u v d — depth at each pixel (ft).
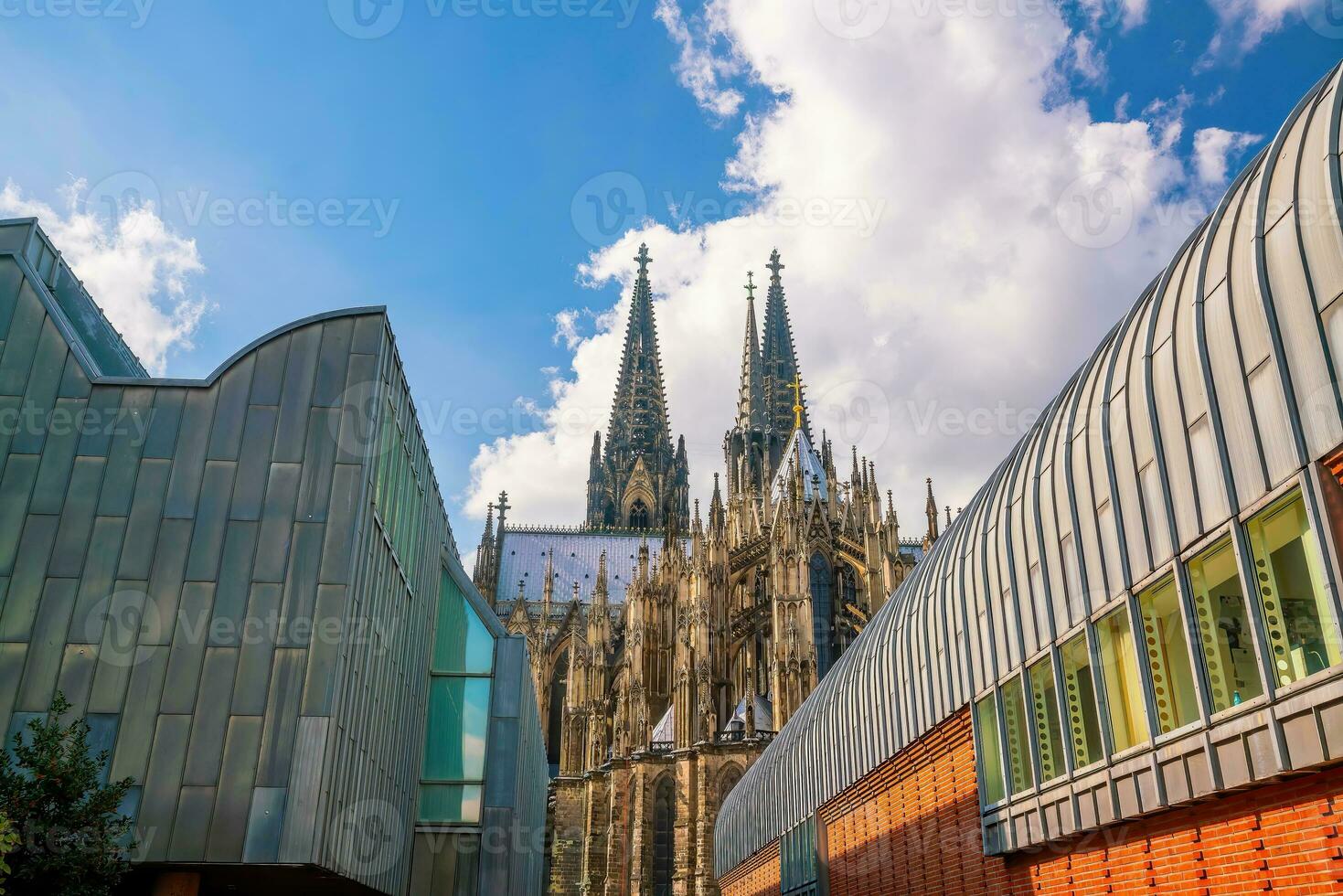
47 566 88.53
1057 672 71.20
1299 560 48.37
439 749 126.00
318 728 83.76
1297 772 48.65
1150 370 60.39
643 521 467.93
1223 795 54.85
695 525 284.41
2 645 85.87
